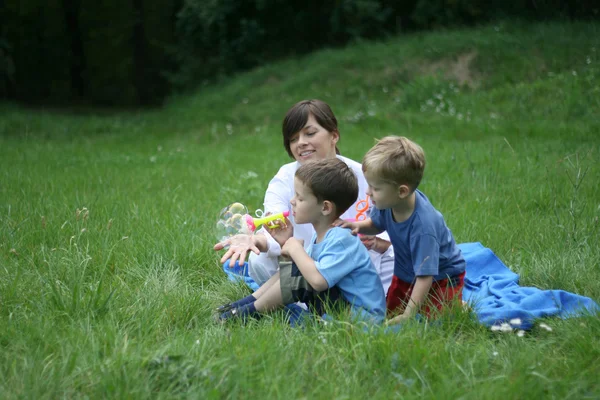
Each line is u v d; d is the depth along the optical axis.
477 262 4.04
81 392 2.42
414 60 12.65
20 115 13.39
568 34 11.70
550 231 4.55
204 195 6.28
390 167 2.98
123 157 9.06
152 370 2.48
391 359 2.61
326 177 3.13
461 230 4.75
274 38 16.62
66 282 3.59
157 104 17.42
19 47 16.55
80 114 15.30
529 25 12.63
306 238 3.73
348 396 2.34
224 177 7.32
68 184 6.57
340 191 3.15
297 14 16.31
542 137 8.61
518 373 2.54
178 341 2.81
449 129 9.76
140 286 3.64
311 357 2.65
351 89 12.54
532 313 3.16
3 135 11.88
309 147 3.63
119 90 17.14
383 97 12.08
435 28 14.21
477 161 7.26
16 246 4.20
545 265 3.92
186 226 4.82
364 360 2.62
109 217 5.00
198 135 12.09
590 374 2.57
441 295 3.28
